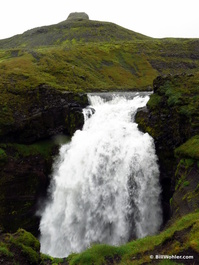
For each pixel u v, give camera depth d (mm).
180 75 28422
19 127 32156
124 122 30484
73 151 30031
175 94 25656
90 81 61531
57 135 34688
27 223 29328
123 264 11898
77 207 27844
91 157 28344
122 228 24734
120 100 37906
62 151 31828
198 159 18625
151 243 12938
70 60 69250
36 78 39625
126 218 24953
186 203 16500
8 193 28797
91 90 55219
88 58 76500
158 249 12000
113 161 26969
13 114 32656
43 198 30906
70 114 34250
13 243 13156
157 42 102938
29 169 30578
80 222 27109
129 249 13312
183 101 24453
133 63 83750
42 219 29922
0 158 28969
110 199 26297
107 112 32844
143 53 90688
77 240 26391
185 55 94562
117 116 31984
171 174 24547
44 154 32281
